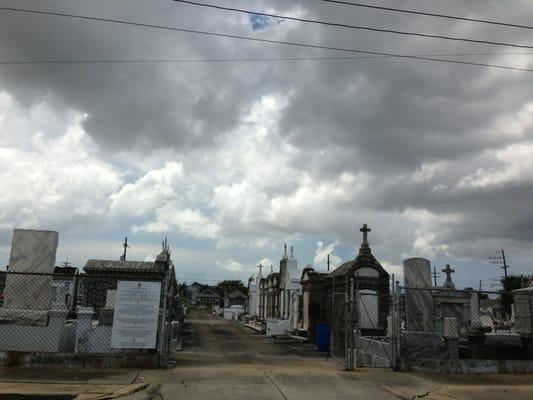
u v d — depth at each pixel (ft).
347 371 40.68
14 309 40.24
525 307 51.70
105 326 44.37
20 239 41.45
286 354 64.80
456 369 40.47
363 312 75.66
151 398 28.02
